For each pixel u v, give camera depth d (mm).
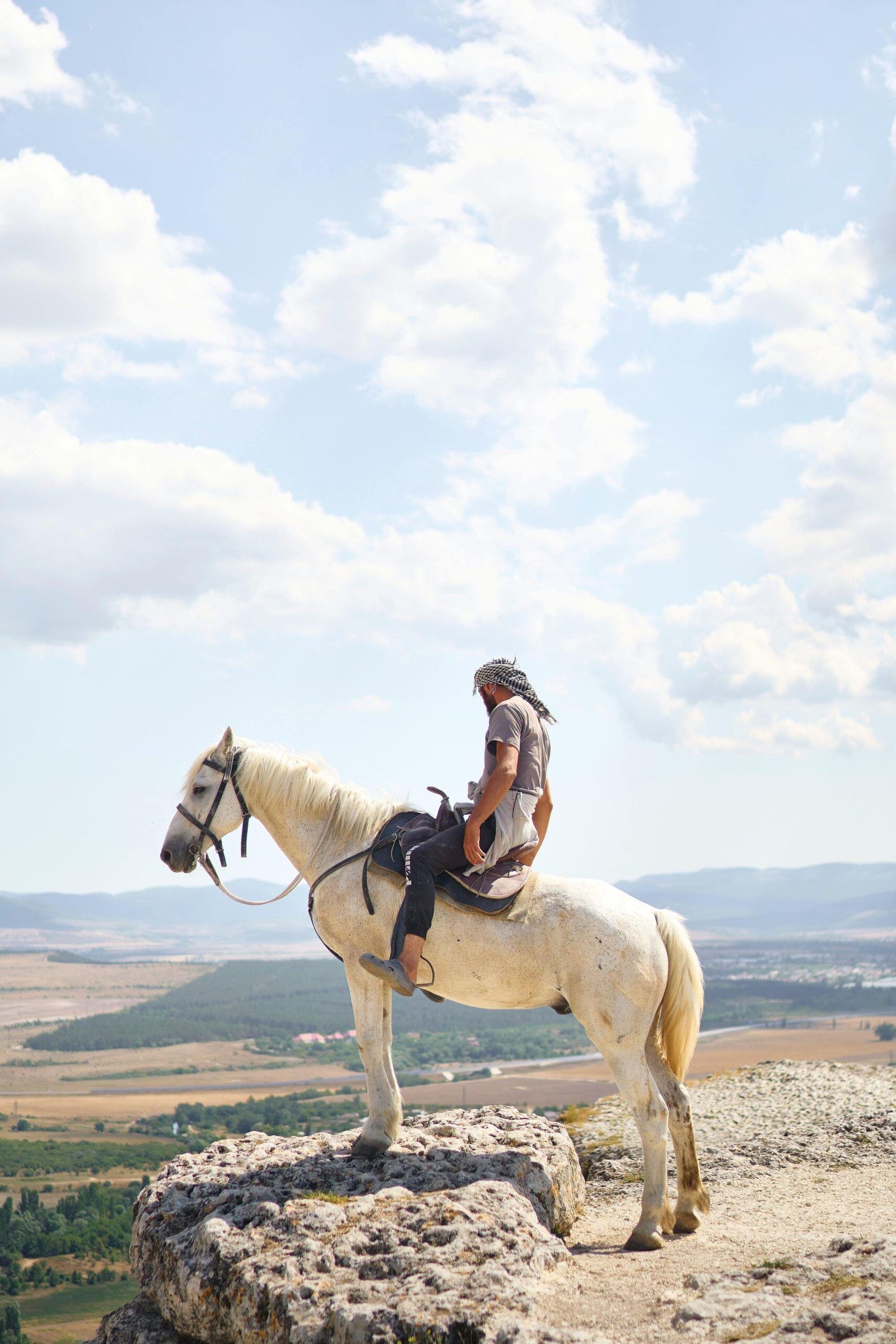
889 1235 5355
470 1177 5988
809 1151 8617
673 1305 4691
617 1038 5902
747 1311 4438
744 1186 7828
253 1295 4887
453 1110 8086
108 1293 92500
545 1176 6336
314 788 6840
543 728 6477
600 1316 4617
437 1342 4293
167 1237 5719
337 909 6523
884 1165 8117
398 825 6566
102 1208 121562
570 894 6102
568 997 6051
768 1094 11078
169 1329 5559
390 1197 5617
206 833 6914
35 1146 166375
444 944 6078
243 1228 5461
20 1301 90125
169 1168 6613
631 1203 7762
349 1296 4684
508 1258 4969
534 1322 4328
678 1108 6211
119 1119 196375
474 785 6395
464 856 6121
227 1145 7098
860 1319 4078
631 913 6070
